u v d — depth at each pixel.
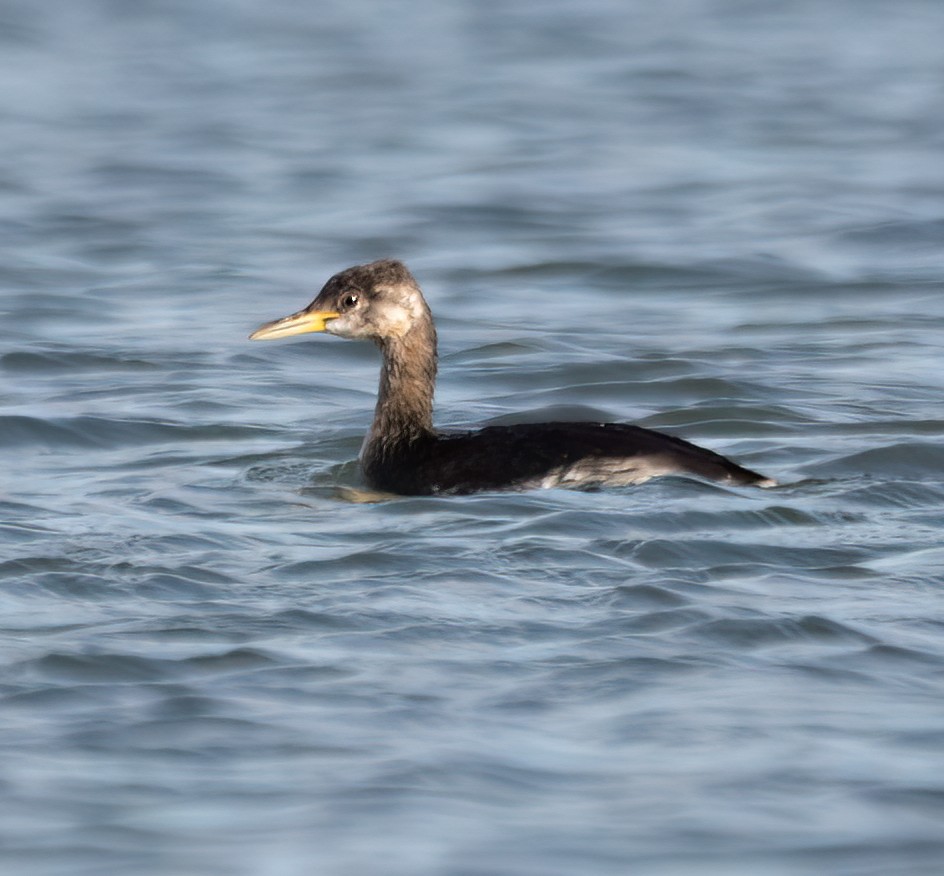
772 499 14.35
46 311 23.70
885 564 12.88
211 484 15.70
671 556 13.02
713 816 9.10
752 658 11.09
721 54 45.41
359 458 16.20
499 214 29.83
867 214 29.34
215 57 44.84
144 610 11.95
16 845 8.79
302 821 9.04
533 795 9.34
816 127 36.75
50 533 13.88
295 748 9.84
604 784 9.45
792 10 52.22
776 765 9.66
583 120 37.69
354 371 20.83
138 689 10.59
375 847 8.78
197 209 30.12
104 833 8.91
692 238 28.08
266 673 10.83
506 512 14.23
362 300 16.09
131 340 22.19
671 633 11.48
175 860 8.65
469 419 18.75
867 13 51.66
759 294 24.98
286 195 31.20
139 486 15.62
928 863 8.65
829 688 10.65
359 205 30.47
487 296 25.06
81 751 9.79
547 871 8.56
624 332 22.91
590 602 12.05
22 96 39.62
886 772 9.58
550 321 23.58
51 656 11.06
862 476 15.73
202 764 9.66
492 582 12.45
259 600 12.12
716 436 17.56
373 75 42.59
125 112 38.22
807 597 12.12
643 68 43.41
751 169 33.06
